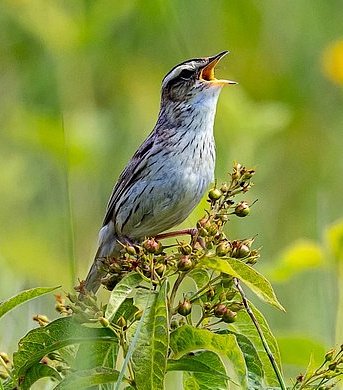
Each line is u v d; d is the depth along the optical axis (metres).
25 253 12.53
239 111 13.83
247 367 7.75
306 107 16.75
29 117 13.77
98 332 7.69
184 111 11.26
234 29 16.80
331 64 16.52
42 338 7.70
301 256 10.45
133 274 7.54
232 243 7.73
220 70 16.98
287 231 14.88
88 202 13.88
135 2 15.48
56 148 13.58
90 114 14.73
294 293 12.65
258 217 14.11
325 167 16.20
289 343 9.48
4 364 8.09
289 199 15.41
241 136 13.84
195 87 11.33
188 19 16.33
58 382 7.99
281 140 16.17
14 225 13.84
